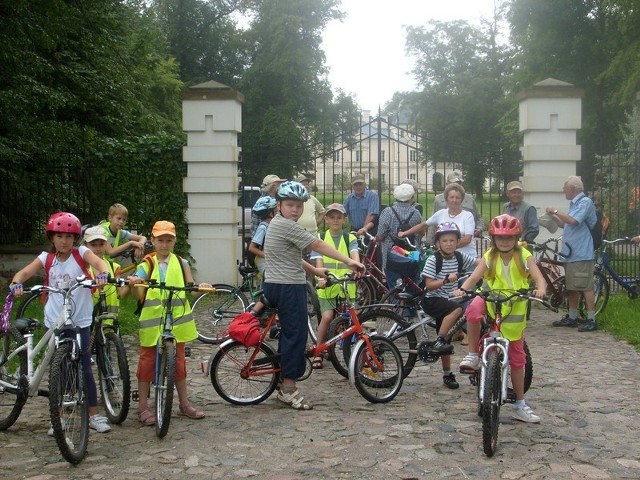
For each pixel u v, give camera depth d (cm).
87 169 1445
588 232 1025
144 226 1429
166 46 4125
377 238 1098
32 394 570
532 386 730
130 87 1872
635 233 1396
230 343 668
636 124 2450
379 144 1426
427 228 1031
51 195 1462
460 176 1141
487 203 2639
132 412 653
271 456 535
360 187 1243
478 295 575
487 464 514
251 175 1498
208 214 1395
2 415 595
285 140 4109
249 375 664
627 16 2027
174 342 601
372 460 525
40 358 606
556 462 516
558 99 1310
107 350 625
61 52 1641
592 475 492
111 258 842
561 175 1316
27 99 1376
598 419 618
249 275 1023
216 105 1385
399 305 741
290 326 657
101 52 1748
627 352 890
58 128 1466
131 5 2233
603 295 1107
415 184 1188
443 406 664
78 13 1562
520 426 599
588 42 2542
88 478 493
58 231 565
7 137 1426
